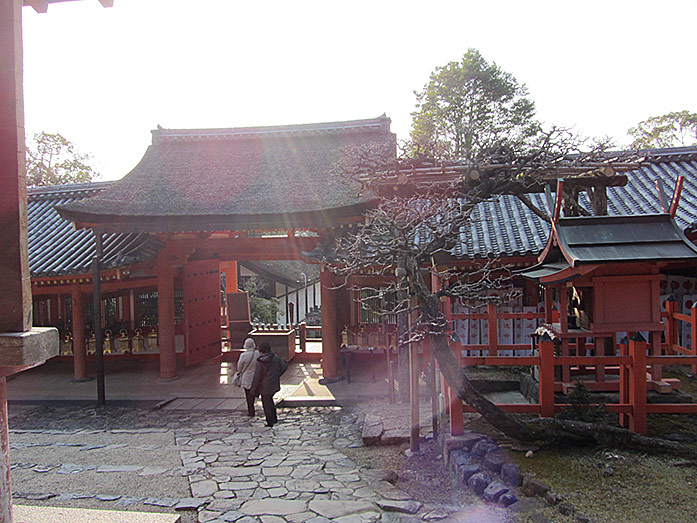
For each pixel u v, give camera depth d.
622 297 6.70
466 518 4.79
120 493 5.73
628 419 6.36
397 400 10.27
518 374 8.94
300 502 5.39
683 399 6.83
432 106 24.62
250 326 16.52
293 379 13.34
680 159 14.45
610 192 13.36
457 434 6.52
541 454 5.90
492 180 7.43
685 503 4.66
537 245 11.09
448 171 7.87
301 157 14.82
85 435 9.21
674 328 9.30
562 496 4.89
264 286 27.39
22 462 7.14
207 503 5.38
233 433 9.02
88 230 14.85
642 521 4.40
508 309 11.55
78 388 13.27
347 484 5.95
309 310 31.38
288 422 9.79
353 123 16.30
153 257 13.00
